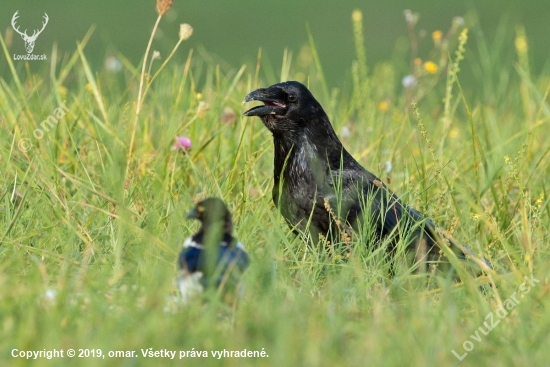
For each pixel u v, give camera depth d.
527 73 17.08
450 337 7.54
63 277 8.15
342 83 26.73
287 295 8.61
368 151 13.26
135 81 15.98
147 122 13.02
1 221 10.68
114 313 7.68
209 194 11.38
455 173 12.20
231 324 7.71
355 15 15.91
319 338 7.35
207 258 7.94
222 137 13.41
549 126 15.52
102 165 11.48
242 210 10.80
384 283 9.45
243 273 8.12
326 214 11.16
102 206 10.63
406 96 16.20
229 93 13.97
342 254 10.64
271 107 11.31
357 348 7.36
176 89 14.62
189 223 10.47
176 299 8.25
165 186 11.11
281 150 11.43
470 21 18.83
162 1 12.07
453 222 11.27
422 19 34.19
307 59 18.86
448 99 13.89
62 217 9.98
